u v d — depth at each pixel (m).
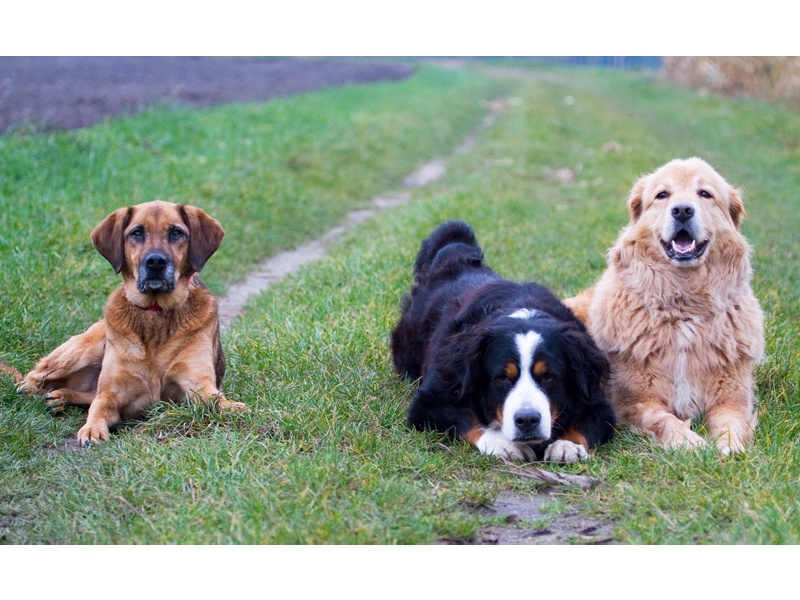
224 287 9.09
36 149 11.41
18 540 3.99
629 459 4.71
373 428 5.16
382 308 7.30
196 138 14.73
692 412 5.64
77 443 5.27
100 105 17.02
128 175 11.62
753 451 4.71
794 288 8.66
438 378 5.23
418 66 47.91
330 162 15.98
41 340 6.58
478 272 6.35
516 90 36.94
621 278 5.87
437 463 4.67
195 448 4.71
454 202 12.38
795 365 6.17
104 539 3.90
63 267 8.20
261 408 5.34
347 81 32.06
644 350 5.63
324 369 5.95
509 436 4.72
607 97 33.81
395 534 3.81
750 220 12.47
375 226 12.02
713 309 5.57
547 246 10.30
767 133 22.08
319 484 4.23
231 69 33.56
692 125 24.39
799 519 3.84
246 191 12.30
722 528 3.95
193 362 5.67
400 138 20.00
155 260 5.37
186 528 3.93
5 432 5.09
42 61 29.23
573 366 4.93
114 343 5.58
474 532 3.97
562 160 18.31
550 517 4.16
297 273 9.42
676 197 5.54
